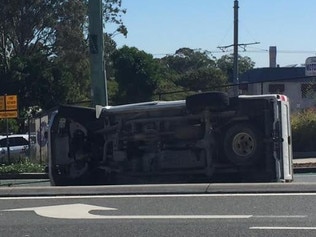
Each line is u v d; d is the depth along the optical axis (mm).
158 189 10977
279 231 7703
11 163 23891
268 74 54250
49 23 49000
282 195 10219
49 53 50531
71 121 13664
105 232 7992
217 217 8633
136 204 9852
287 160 12719
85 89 52438
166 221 8500
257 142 12586
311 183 11016
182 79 68312
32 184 17734
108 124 13570
